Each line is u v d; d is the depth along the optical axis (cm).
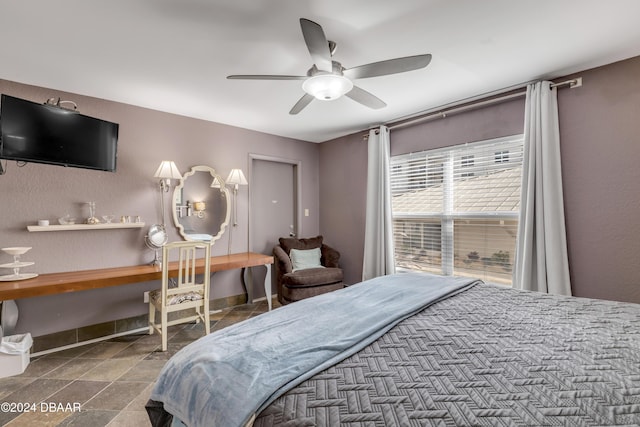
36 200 251
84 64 218
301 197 449
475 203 299
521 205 252
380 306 160
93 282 234
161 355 246
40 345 249
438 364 102
